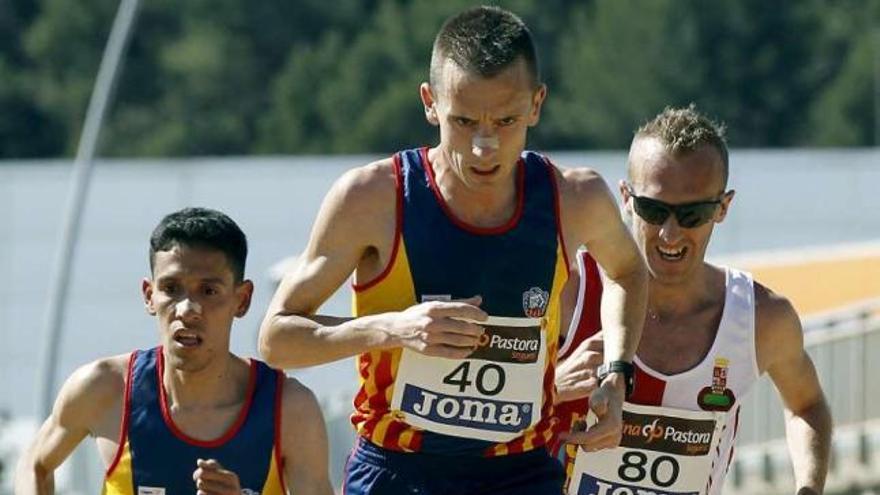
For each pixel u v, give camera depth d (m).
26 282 72.38
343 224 11.83
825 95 126.62
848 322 32.59
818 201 63.19
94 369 12.64
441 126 11.48
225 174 68.56
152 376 12.58
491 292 11.79
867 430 30.50
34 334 72.50
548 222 11.94
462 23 11.34
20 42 146.25
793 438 14.21
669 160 13.38
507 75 11.20
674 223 13.40
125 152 135.88
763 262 45.19
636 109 128.25
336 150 131.50
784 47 129.62
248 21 142.25
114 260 70.88
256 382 12.56
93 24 143.00
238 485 11.82
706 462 13.78
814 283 45.31
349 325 11.59
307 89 135.00
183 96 139.12
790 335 13.88
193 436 12.45
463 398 11.91
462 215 11.79
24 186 72.25
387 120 130.50
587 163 62.22
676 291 13.72
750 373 13.81
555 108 129.25
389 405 12.05
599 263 12.73
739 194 63.72
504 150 11.34
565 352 13.87
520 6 134.75
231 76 139.75
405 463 12.11
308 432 12.54
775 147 128.25
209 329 12.36
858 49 125.50
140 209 70.38
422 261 11.76
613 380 12.51
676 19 129.38
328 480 12.63
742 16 129.38
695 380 13.66
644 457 13.71
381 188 11.82
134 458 12.48
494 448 12.08
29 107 140.38
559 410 13.76
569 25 135.50
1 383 72.94
